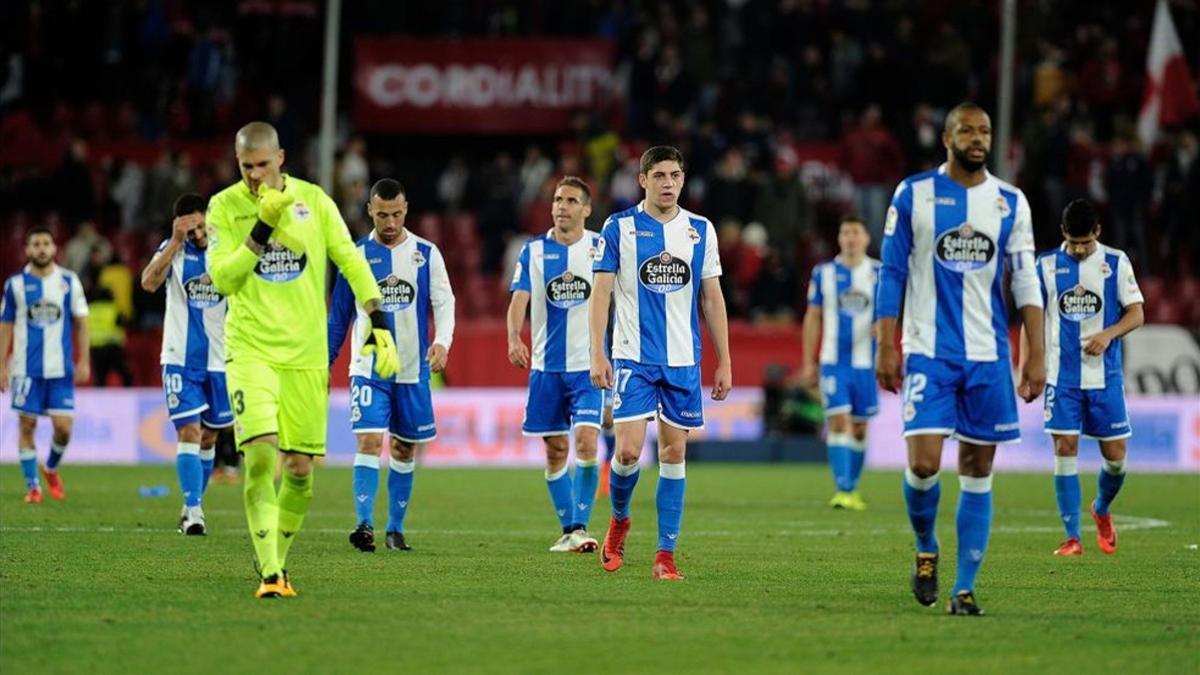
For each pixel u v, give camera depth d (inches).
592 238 1697.8
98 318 3449.8
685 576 1430.9
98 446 3363.7
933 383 1186.0
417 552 1624.0
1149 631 1119.6
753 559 1599.4
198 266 1847.9
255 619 1125.7
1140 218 3929.6
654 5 4419.3
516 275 1711.4
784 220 3841.0
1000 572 1512.1
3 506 2186.3
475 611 1176.8
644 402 1416.1
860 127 4050.2
